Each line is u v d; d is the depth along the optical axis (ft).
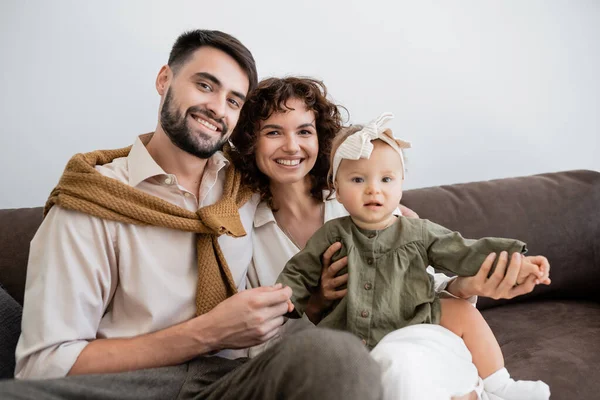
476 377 2.65
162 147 3.32
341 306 3.02
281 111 3.55
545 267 2.56
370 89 5.81
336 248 3.13
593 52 6.48
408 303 2.93
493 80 6.18
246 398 2.26
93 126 4.95
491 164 6.35
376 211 2.99
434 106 6.03
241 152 3.75
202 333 2.73
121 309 3.01
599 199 4.89
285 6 5.41
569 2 6.27
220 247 3.30
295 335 2.19
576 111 6.55
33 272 2.85
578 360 3.61
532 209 4.75
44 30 4.71
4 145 4.73
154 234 3.05
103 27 4.86
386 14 5.72
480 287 2.75
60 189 2.95
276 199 3.90
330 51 5.62
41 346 2.59
